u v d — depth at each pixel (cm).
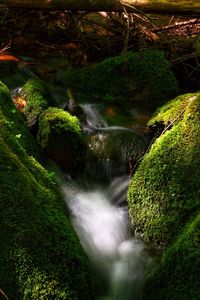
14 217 314
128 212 419
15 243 305
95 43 682
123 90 568
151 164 411
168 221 379
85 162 464
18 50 680
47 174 390
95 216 425
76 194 441
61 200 390
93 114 530
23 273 299
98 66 587
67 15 702
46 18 714
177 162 398
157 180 399
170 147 409
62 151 444
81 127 470
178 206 379
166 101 553
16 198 323
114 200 452
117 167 467
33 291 296
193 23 684
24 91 525
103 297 361
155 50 588
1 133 375
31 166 377
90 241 394
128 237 409
